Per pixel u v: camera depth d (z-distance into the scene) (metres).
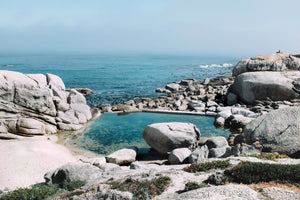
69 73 119.44
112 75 114.19
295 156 21.41
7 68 142.50
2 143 29.56
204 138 31.84
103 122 41.59
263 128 23.58
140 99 60.78
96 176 20.11
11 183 20.73
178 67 173.12
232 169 13.83
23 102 33.75
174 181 14.59
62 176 19.89
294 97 45.25
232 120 37.38
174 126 28.80
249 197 10.22
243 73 52.09
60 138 33.91
